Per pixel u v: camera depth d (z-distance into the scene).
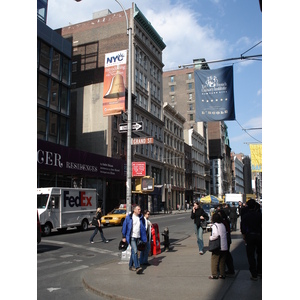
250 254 7.13
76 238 17.64
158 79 58.19
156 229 12.10
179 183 66.38
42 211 18.52
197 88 12.29
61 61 34.25
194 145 80.06
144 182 14.86
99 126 41.84
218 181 103.88
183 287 6.66
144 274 8.12
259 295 5.93
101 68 46.84
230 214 20.48
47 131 31.33
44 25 31.97
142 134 48.59
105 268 9.12
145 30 52.22
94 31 48.69
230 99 11.98
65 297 6.66
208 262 9.52
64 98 34.62
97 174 34.41
